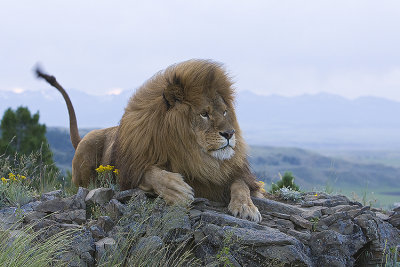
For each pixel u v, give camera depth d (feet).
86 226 30.76
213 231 29.14
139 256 27.50
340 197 43.39
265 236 28.48
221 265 28.17
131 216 30.78
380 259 32.17
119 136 35.58
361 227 32.27
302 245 29.12
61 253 27.48
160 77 34.35
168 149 31.68
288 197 42.11
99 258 27.66
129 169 33.53
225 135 31.09
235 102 34.68
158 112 32.01
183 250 29.94
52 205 32.81
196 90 31.32
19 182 38.37
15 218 31.71
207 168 32.12
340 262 29.35
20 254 26.48
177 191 30.86
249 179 35.76
